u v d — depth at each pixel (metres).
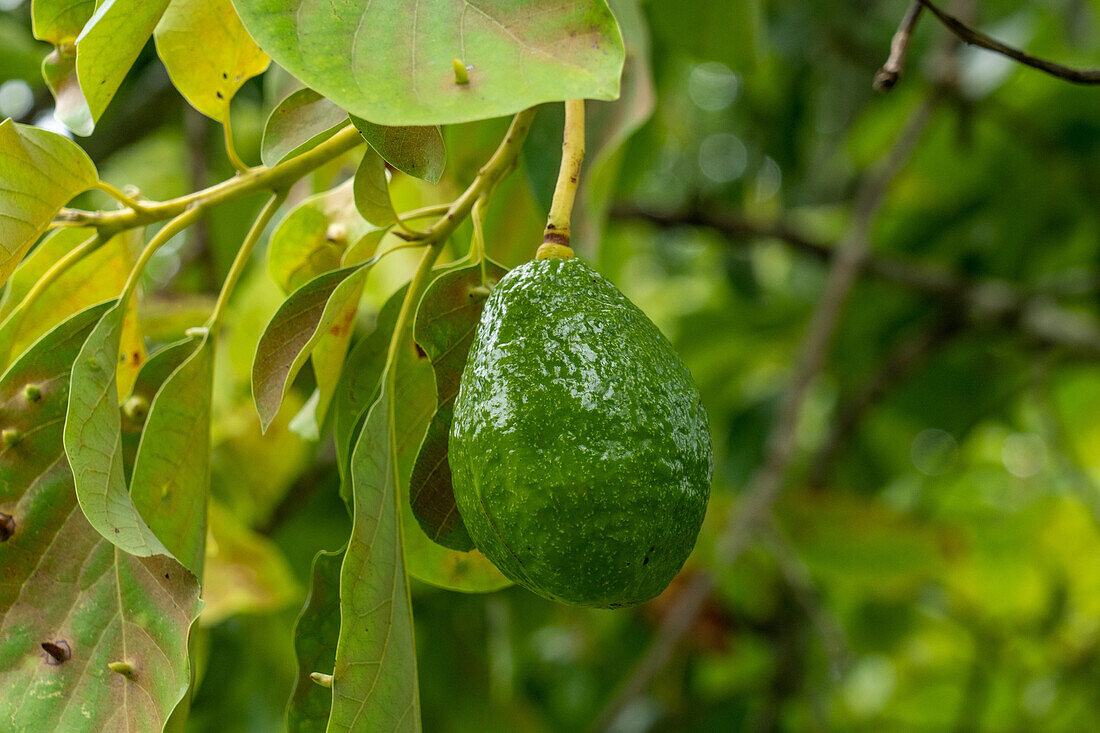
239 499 1.56
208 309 1.52
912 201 2.27
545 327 0.90
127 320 1.00
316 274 1.05
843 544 1.81
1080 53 1.84
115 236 1.00
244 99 1.88
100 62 0.92
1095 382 2.50
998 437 2.88
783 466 1.64
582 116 0.95
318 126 0.94
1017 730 2.32
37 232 0.93
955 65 1.70
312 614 0.95
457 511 0.96
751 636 2.25
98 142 1.81
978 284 2.06
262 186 0.96
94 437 0.91
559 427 0.89
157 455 0.95
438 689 1.70
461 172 1.15
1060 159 2.09
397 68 0.84
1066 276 2.28
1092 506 1.91
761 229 1.99
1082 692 2.27
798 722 2.19
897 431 2.46
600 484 0.88
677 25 1.43
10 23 1.79
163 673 0.91
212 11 0.95
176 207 0.96
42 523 0.94
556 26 0.84
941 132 2.09
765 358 2.44
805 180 2.41
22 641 0.92
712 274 2.62
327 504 1.81
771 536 1.60
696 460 0.90
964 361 2.32
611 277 1.95
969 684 2.35
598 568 0.89
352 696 0.89
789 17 2.17
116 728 0.90
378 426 0.93
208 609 1.25
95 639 0.92
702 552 1.85
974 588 2.36
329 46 0.85
